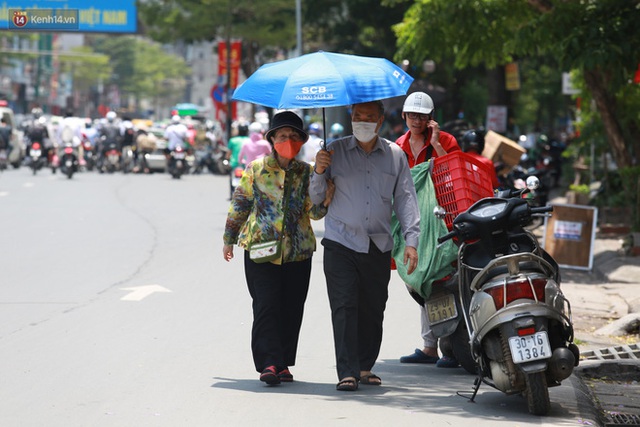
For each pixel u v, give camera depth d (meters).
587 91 53.47
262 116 68.94
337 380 18.95
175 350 21.09
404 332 24.08
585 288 33.19
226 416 15.91
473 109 114.94
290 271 18.67
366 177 17.92
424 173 19.55
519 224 16.44
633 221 42.66
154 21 121.31
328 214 18.08
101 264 34.19
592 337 25.02
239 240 18.64
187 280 31.03
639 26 36.56
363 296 18.28
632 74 37.97
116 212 53.38
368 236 17.94
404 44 47.16
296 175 18.42
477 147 22.34
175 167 87.44
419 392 18.06
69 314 25.03
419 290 19.12
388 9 91.19
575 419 16.06
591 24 36.62
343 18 97.94
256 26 122.00
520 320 15.80
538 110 153.75
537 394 15.96
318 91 16.75
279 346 18.45
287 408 16.50
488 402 17.30
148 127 114.81
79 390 17.48
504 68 80.00
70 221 48.00
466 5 43.41
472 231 16.44
